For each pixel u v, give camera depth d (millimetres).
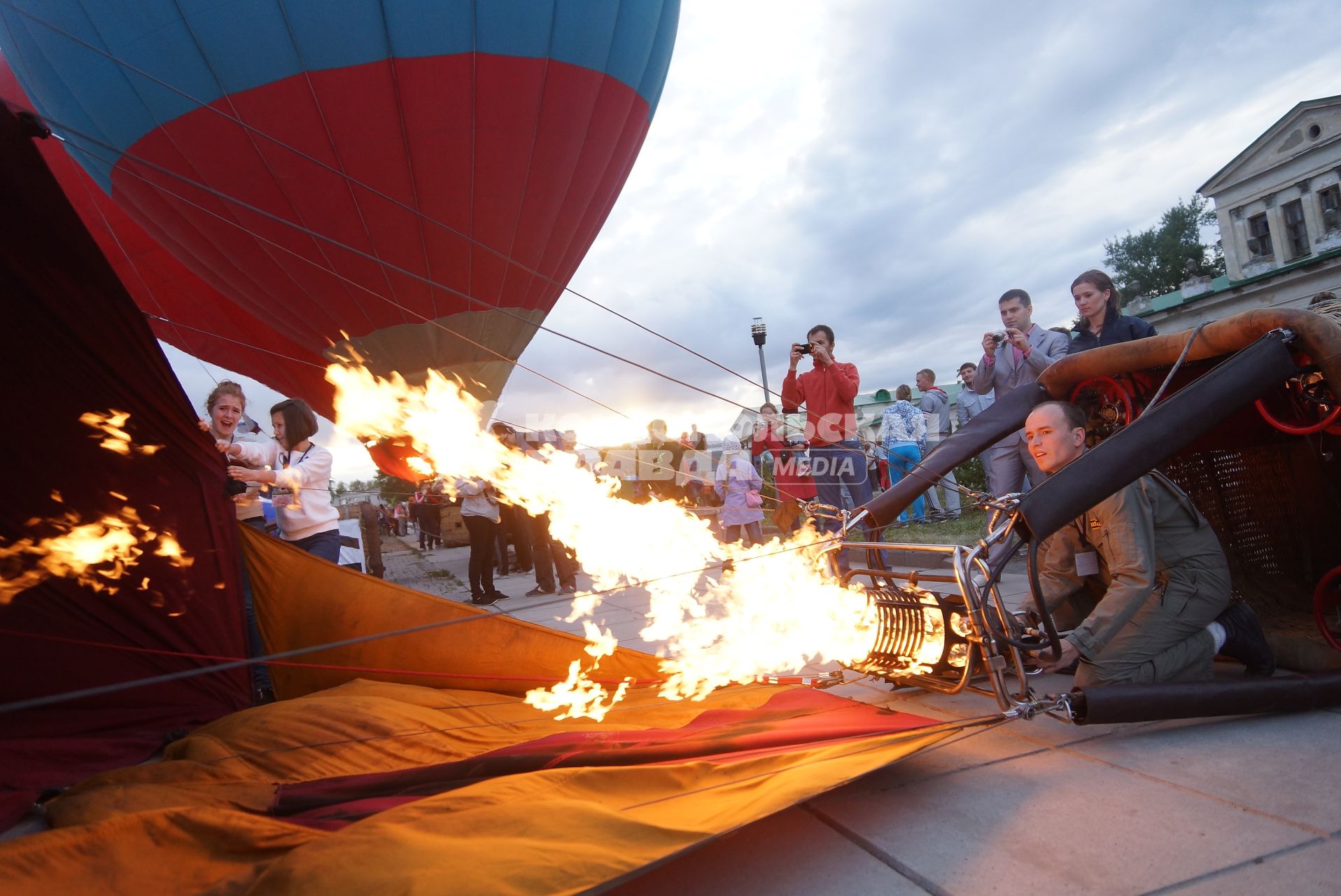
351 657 3979
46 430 3156
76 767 3094
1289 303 29250
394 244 10141
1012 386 6051
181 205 9391
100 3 8367
